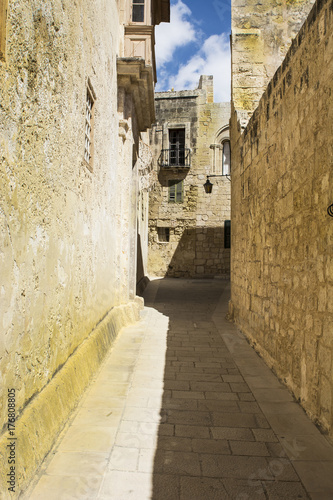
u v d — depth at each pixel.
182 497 2.41
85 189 4.53
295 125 4.09
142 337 6.80
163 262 21.02
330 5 3.17
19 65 2.40
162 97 20.98
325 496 2.44
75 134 3.95
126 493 2.42
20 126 2.44
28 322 2.65
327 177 3.18
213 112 20.70
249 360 5.51
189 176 20.84
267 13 8.62
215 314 9.55
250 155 6.54
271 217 5.08
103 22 5.79
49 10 2.97
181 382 4.56
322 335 3.24
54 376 3.35
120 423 3.39
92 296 5.12
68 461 2.72
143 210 16.56
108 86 6.35
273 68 8.52
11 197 2.31
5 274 2.23
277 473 2.68
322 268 3.25
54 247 3.27
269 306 5.16
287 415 3.61
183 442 3.11
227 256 20.56
